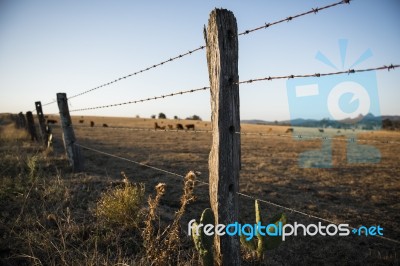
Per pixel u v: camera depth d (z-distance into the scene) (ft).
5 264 9.46
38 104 34.76
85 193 17.06
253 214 18.37
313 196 23.76
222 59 7.77
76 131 103.81
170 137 89.45
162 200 19.72
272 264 11.51
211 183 8.41
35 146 35.42
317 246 14.21
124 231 12.19
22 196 14.96
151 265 9.09
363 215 19.27
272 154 52.90
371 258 13.25
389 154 60.85
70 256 9.82
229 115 7.98
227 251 8.38
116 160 35.55
